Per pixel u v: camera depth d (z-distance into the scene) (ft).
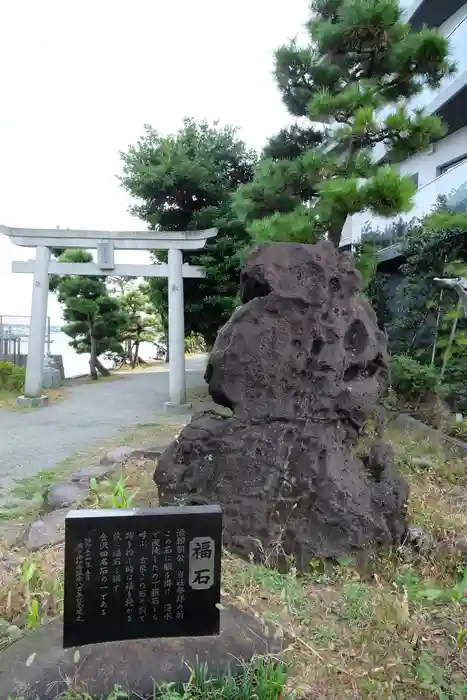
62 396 41.75
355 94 22.79
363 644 8.59
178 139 41.34
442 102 37.55
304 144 32.65
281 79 28.09
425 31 24.56
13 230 36.86
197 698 7.16
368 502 12.36
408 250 32.53
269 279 13.16
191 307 41.24
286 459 12.38
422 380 26.76
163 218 41.96
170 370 36.17
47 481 19.53
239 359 12.96
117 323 58.13
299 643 8.59
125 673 7.55
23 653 7.95
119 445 25.26
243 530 12.03
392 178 19.88
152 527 8.34
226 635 8.45
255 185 27.32
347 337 13.74
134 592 8.31
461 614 9.67
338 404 12.87
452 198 31.50
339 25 24.53
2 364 44.06
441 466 18.86
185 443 13.01
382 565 11.64
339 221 22.12
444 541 12.50
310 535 11.84
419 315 31.40
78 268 37.63
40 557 11.35
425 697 7.68
